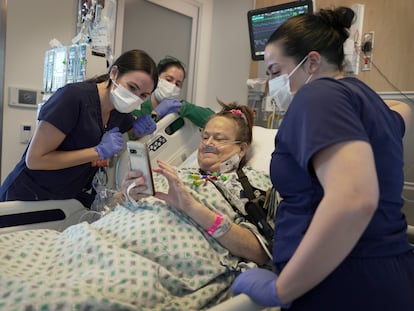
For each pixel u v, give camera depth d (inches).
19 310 31.6
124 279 38.8
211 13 142.3
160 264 45.5
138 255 43.3
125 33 120.5
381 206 30.5
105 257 41.5
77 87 64.7
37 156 61.1
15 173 67.3
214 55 141.7
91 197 75.5
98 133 68.5
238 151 64.9
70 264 42.9
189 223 49.4
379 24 89.8
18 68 97.6
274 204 51.8
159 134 80.5
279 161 33.8
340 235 24.1
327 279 30.1
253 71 118.6
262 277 31.8
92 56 73.2
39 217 66.8
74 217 69.4
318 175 27.0
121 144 68.7
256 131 77.7
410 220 80.5
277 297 27.9
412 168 80.4
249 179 59.7
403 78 86.4
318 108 28.0
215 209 52.8
